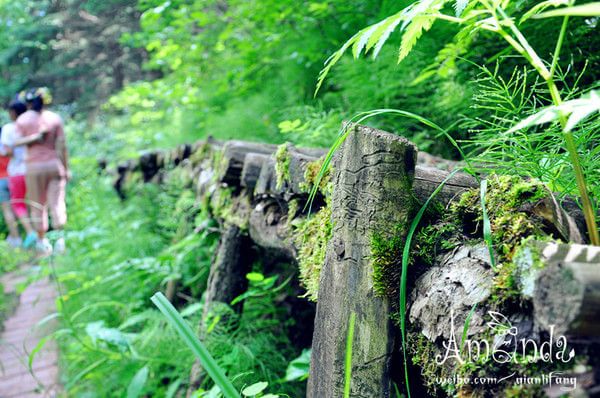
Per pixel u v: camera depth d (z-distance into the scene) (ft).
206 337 6.31
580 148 3.22
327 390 3.15
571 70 5.91
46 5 43.80
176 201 12.20
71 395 7.71
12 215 19.06
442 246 2.94
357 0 10.53
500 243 2.55
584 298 1.72
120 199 19.84
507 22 2.60
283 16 11.83
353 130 3.16
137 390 6.12
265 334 6.79
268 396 4.01
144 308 10.03
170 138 20.49
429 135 7.55
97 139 35.29
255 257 7.60
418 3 2.78
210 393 4.62
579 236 2.62
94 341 6.88
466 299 2.51
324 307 3.32
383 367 2.99
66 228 19.20
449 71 6.89
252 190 6.29
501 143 3.45
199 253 9.73
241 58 14.11
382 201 3.04
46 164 18.45
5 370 8.77
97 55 44.55
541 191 2.60
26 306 12.15
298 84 12.07
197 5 14.10
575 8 1.70
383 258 3.01
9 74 47.60
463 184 3.23
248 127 12.19
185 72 16.48
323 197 4.30
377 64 8.13
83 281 11.60
